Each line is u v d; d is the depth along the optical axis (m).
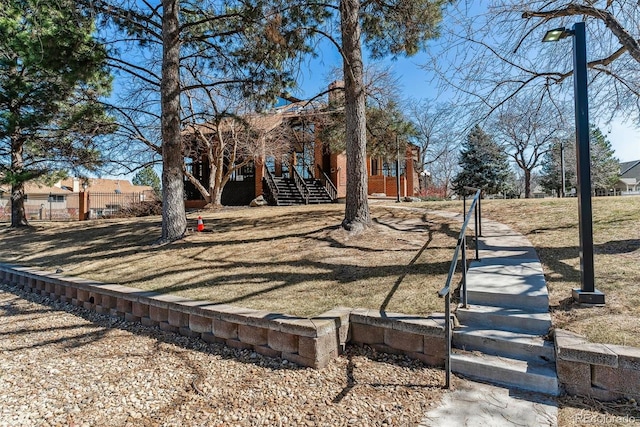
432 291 3.99
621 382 2.42
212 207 13.92
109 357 3.68
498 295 3.61
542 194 35.16
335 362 3.25
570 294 3.58
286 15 7.09
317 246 6.22
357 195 6.95
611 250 4.56
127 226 10.60
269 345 3.45
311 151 17.75
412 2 7.45
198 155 16.14
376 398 2.67
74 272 6.43
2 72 10.80
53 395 2.95
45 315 5.23
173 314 4.27
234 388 2.94
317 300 4.05
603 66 5.98
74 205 36.59
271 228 8.09
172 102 7.82
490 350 3.06
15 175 11.34
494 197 29.94
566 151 23.70
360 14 7.84
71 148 11.91
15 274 7.02
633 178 39.03
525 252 4.93
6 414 2.70
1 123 10.60
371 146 12.09
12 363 3.61
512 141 21.14
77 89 11.52
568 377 2.59
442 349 3.06
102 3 7.89
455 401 2.57
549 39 3.70
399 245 5.82
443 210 8.59
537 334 3.11
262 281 4.91
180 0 8.93
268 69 8.64
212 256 6.41
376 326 3.40
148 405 2.76
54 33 7.96
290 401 2.70
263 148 13.27
